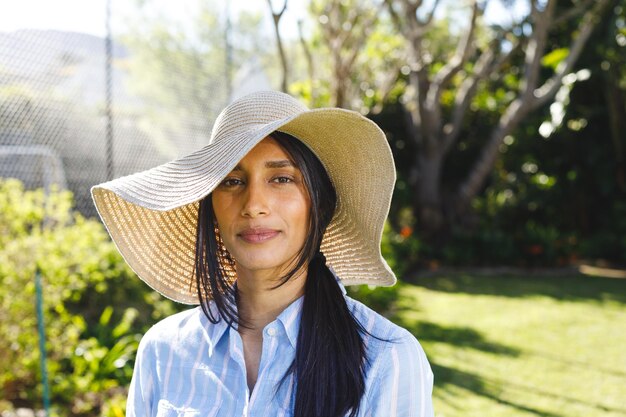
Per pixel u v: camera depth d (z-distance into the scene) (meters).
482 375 4.80
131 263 1.45
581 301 7.62
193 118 8.47
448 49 13.51
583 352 5.41
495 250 10.25
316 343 1.17
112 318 5.01
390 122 11.66
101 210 1.37
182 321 1.35
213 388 1.24
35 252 4.12
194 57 8.59
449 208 10.83
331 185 1.28
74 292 4.98
